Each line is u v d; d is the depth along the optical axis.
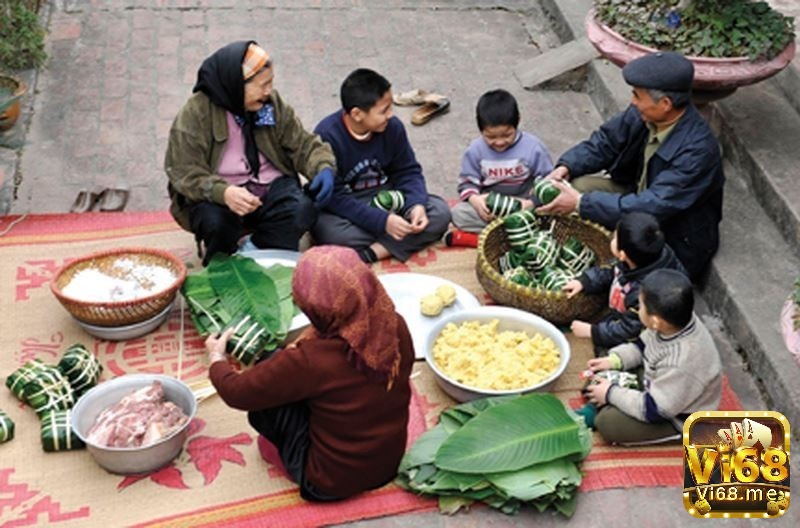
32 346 3.93
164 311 3.99
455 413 3.49
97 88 5.79
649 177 4.25
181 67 6.06
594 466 3.47
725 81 4.52
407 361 3.16
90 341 3.97
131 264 4.11
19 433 3.54
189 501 3.30
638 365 3.69
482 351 3.76
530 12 6.92
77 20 6.47
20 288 4.22
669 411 3.37
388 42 6.48
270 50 6.30
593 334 3.80
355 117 4.18
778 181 4.56
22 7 5.83
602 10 4.88
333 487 3.24
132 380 3.54
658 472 3.46
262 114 4.12
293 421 3.25
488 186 4.56
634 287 3.68
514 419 3.33
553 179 4.29
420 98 5.76
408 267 4.46
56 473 3.39
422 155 5.34
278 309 3.89
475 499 3.30
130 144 5.34
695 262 4.27
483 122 4.36
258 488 3.37
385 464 3.25
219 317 3.91
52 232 4.55
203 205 4.13
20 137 5.31
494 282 4.02
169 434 3.37
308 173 4.23
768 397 3.84
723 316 4.23
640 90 3.98
